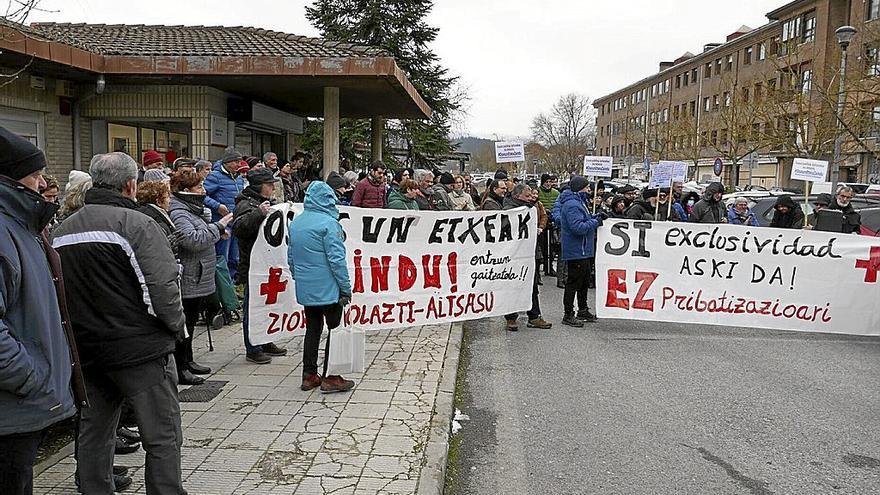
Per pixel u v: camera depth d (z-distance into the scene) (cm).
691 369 743
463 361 771
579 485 459
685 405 622
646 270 933
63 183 1231
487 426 568
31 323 272
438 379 642
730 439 543
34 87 1155
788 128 3133
